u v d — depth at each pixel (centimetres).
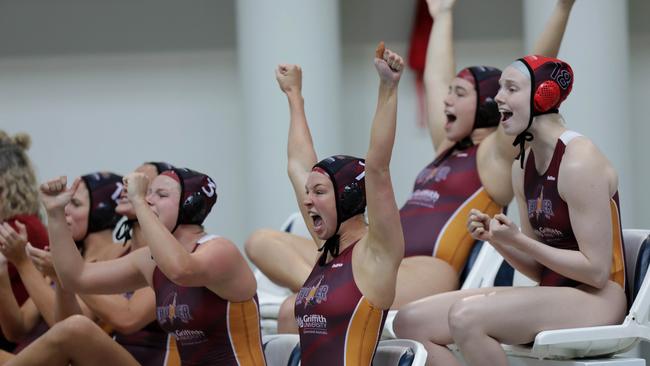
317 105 2661
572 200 1316
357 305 1241
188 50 2984
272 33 2656
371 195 1221
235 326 1392
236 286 1381
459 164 1819
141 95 2995
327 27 2684
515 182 1457
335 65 2716
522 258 1440
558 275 1393
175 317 1406
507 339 1313
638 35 2812
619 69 2562
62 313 1698
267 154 2658
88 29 3002
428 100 2027
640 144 2816
